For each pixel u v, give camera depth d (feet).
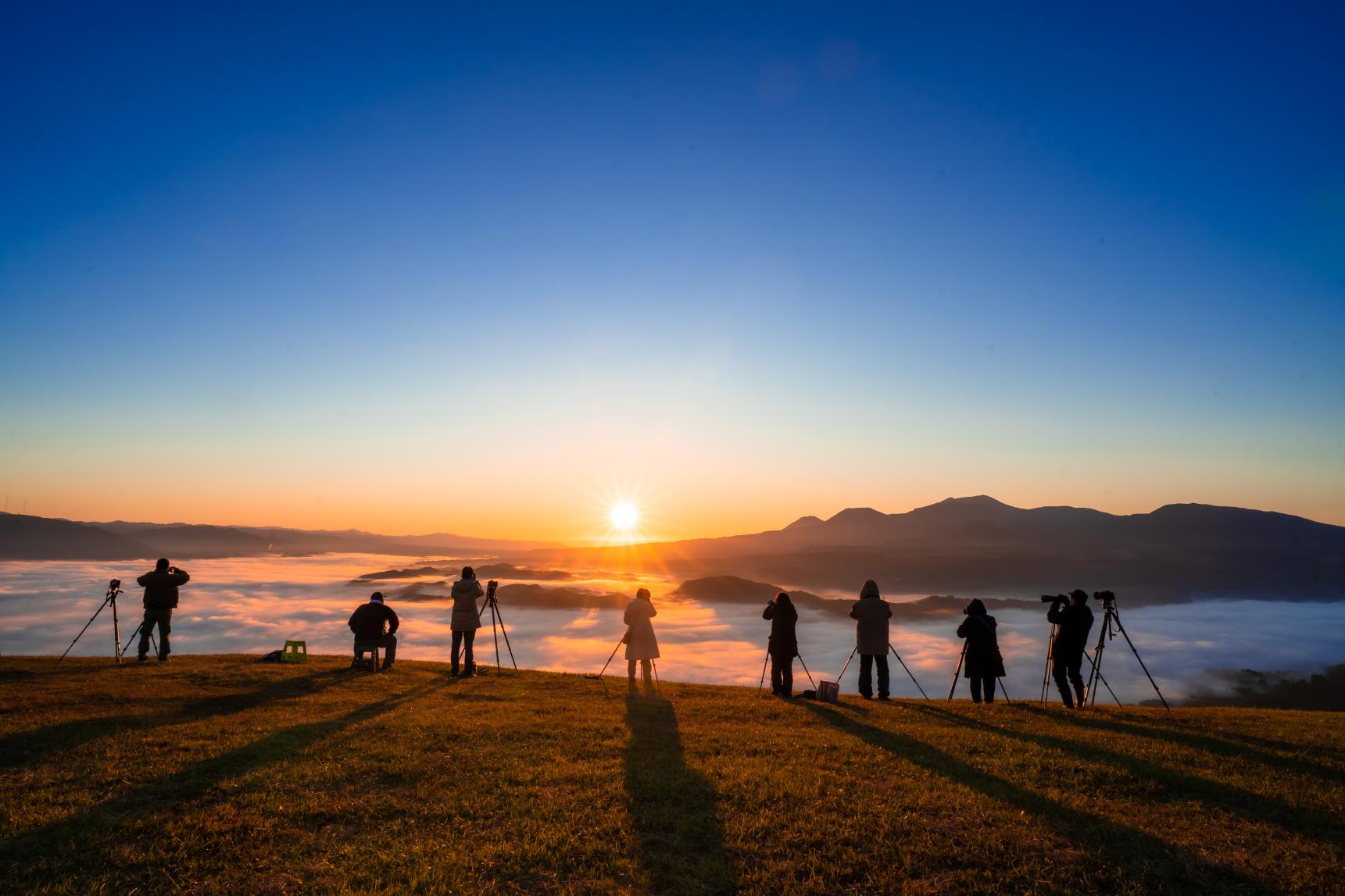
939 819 30.22
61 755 37.55
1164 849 26.96
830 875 25.31
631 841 27.73
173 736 41.75
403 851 26.63
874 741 43.78
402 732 43.73
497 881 24.54
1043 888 24.29
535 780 34.78
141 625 74.13
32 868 24.73
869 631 64.18
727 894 23.98
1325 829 29.32
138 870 25.04
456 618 72.18
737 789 33.58
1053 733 46.62
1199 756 39.83
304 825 29.14
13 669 66.33
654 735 44.62
